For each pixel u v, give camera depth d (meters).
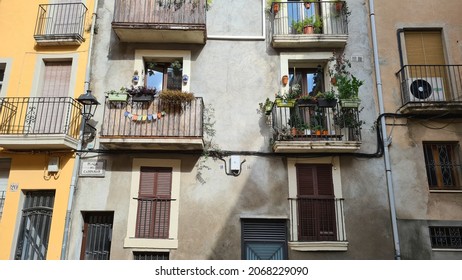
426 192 9.24
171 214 9.08
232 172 9.37
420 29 10.42
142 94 9.28
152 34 9.95
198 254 8.83
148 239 8.87
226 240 8.93
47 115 9.79
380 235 8.98
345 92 9.19
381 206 9.17
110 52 10.28
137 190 9.25
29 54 10.30
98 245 9.15
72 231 8.99
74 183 9.22
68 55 10.24
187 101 9.36
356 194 9.24
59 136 9.04
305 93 10.28
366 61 10.21
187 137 9.02
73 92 9.94
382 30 10.38
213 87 10.00
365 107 9.86
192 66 10.18
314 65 10.41
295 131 9.24
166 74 10.45
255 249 9.01
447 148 9.73
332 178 9.40
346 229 8.99
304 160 9.48
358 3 10.69
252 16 10.57
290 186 9.27
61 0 10.72
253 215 9.09
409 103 9.38
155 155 9.46
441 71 10.19
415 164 9.43
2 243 9.03
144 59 10.38
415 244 8.90
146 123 9.19
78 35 10.10
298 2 10.45
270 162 9.46
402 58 10.16
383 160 9.48
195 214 9.09
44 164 9.44
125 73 10.10
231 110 9.82
